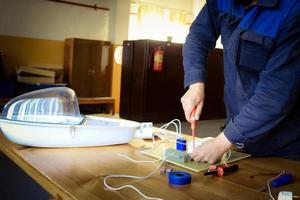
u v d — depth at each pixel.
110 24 5.07
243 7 1.01
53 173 0.77
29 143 0.99
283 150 1.07
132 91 4.36
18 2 4.31
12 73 4.37
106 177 0.75
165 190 0.70
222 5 1.08
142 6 5.45
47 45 4.59
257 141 0.96
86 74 4.48
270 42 0.90
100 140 1.04
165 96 4.35
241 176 0.84
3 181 1.71
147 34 5.57
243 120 0.89
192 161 0.92
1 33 4.25
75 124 1.01
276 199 0.69
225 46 1.10
